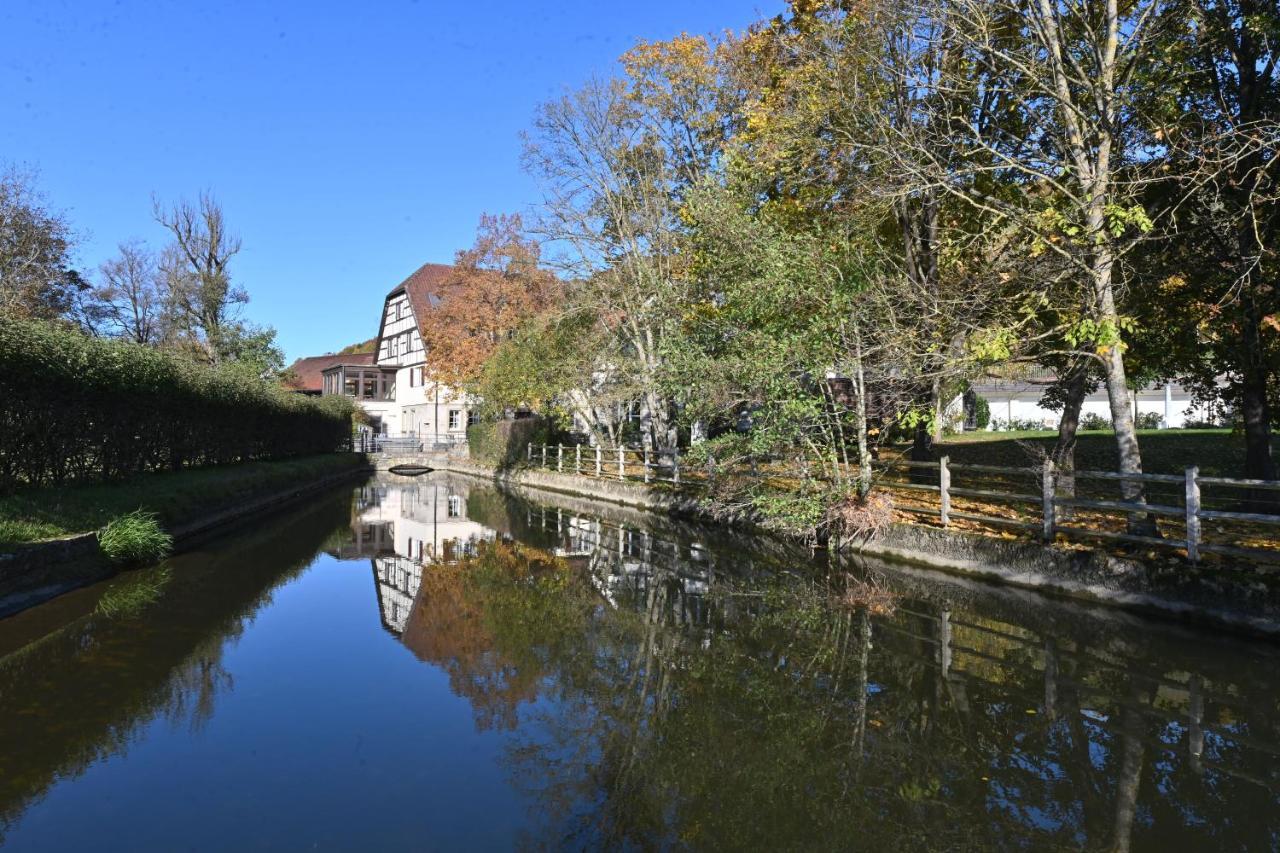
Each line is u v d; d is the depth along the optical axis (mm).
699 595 9977
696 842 3984
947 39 11320
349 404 43250
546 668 7031
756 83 18812
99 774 4781
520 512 21016
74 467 13023
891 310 11359
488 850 3898
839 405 12328
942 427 13609
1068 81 10062
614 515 19594
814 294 11516
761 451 12570
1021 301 10695
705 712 5855
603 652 7520
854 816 4258
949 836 4035
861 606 8961
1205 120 10117
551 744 5320
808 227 13398
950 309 10852
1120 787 4539
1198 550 7797
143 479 15680
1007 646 7262
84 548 10320
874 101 12578
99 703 6000
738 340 12789
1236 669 6445
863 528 11984
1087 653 6961
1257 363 10383
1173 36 10180
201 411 19922
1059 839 3984
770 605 9234
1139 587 8133
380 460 43406
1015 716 5629
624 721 5715
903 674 6594
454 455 42688
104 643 7602
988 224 10477
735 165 14891
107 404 14039
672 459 19656
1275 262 9766
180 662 7082
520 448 32375
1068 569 8930
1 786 4617
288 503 23172
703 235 13984
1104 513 12211
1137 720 5496
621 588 10625
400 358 52938
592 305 22359
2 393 10328
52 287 27531
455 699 6223
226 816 4250
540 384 25062
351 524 18438
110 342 14492
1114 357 9180
